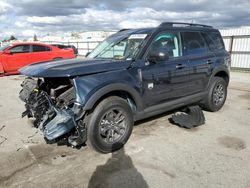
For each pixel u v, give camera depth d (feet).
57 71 11.16
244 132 14.71
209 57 17.13
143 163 11.21
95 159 11.65
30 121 17.03
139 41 13.89
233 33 48.24
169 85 14.49
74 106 11.10
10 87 29.96
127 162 11.33
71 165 11.14
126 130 12.78
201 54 16.70
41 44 42.06
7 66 38.81
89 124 11.48
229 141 13.42
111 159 11.63
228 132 14.71
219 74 18.97
